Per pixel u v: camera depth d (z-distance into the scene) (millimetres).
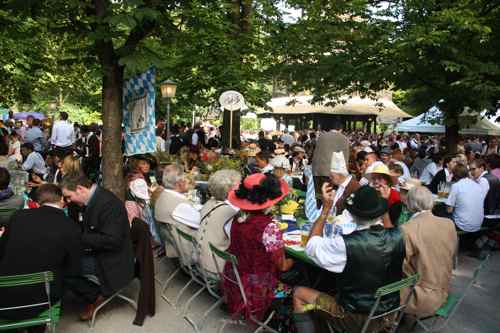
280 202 5766
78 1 5480
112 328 4438
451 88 11133
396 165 7270
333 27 12758
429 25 10852
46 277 3391
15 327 3418
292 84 13805
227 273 4148
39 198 3812
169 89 13305
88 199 4273
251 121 41031
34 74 13625
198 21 6953
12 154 12328
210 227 4555
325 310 3619
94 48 6078
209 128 24188
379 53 11867
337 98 13516
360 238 3328
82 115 30281
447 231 4051
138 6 5477
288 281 4621
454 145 12484
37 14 5938
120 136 6105
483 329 4641
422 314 3922
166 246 5348
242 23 13172
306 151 15438
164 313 4820
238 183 4766
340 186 5168
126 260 4348
